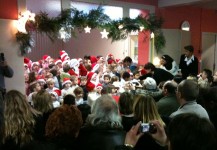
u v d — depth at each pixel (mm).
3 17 4176
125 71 5148
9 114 1624
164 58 5129
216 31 8812
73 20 4727
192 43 8109
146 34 6648
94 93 3979
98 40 6812
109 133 1696
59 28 4609
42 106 2438
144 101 1890
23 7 4430
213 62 8852
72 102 2832
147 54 7023
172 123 805
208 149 737
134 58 7344
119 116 1865
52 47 6160
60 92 4059
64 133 1428
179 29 7586
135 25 5648
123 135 1718
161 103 2711
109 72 5340
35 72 4660
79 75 5246
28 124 1636
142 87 3709
